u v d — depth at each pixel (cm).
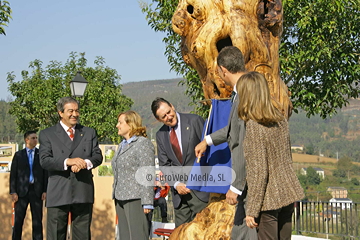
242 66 387
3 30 765
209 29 493
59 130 565
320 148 11212
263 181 328
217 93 518
